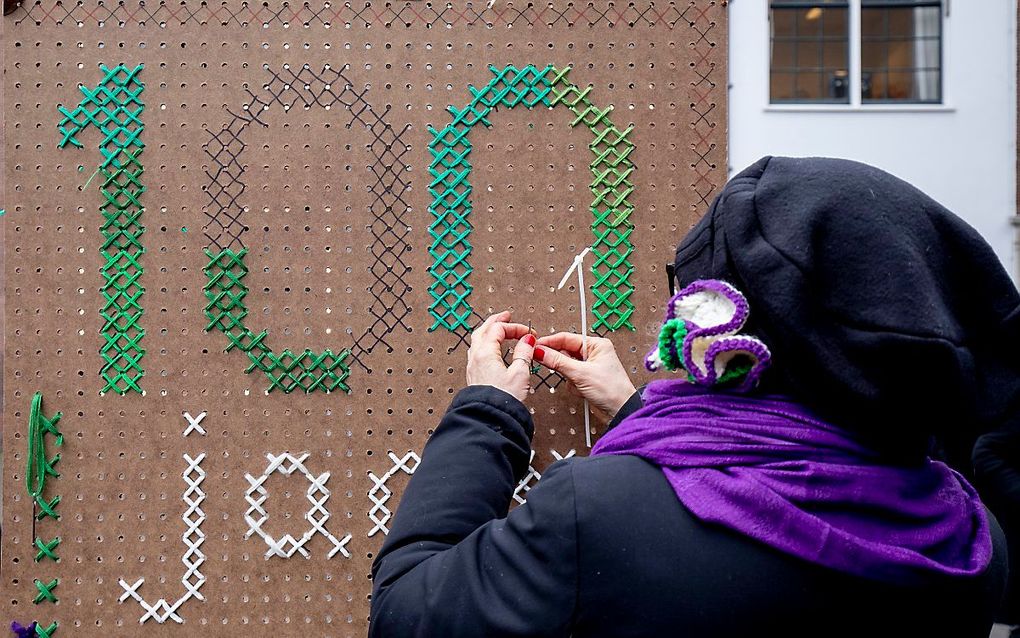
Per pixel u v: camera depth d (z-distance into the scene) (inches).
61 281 33.9
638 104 35.0
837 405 18.9
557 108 34.8
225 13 34.4
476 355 29.4
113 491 33.4
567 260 34.6
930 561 17.9
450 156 34.6
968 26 198.2
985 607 20.2
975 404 18.2
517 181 34.7
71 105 34.1
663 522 18.8
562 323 34.5
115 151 34.1
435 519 22.5
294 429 33.8
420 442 33.9
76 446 33.6
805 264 18.0
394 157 34.4
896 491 18.7
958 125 194.4
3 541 33.3
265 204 34.2
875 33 210.2
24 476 33.5
